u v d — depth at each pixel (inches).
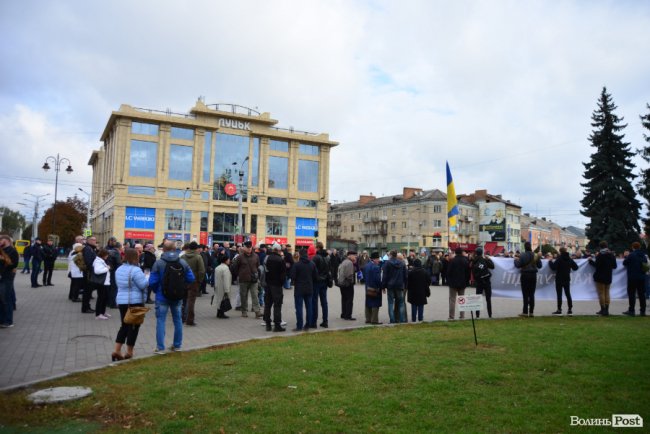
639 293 535.2
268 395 227.3
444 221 3235.7
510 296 632.4
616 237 1544.0
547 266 649.6
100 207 3093.0
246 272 525.0
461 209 3299.7
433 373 265.6
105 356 321.1
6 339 365.1
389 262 490.3
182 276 334.6
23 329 408.5
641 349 327.9
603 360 296.8
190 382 246.5
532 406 213.9
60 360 306.3
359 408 209.0
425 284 503.5
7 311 415.2
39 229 3713.1
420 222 3329.2
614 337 375.2
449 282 510.0
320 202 2913.4
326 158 2938.0
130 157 2399.1
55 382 249.9
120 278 318.7
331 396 225.5
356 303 709.9
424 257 1302.9
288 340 374.6
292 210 2815.0
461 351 323.6
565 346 337.7
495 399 223.9
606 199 1569.9
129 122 2401.6
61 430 187.3
